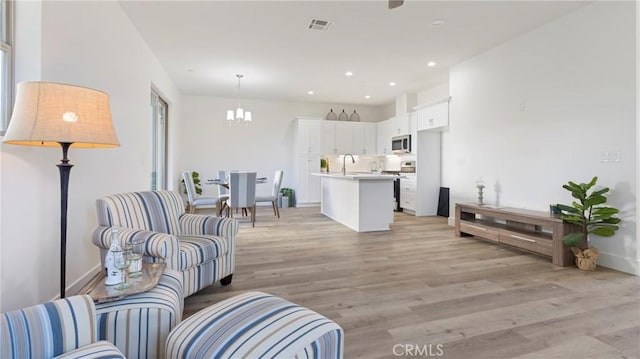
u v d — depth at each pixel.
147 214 2.36
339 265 3.20
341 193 5.48
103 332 1.31
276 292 2.51
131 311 1.35
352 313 2.15
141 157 4.09
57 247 2.20
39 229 2.01
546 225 3.28
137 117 3.93
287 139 8.11
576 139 3.40
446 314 2.13
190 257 2.20
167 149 6.22
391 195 4.96
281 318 1.24
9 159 1.75
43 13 2.04
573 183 3.13
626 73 2.98
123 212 2.19
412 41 4.19
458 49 4.47
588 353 1.69
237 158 7.75
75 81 2.44
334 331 1.20
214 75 5.78
